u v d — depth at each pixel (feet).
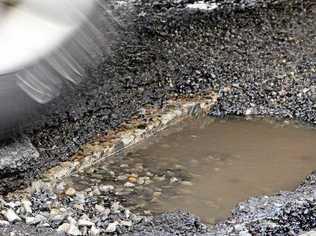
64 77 13.80
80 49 14.16
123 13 19.10
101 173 13.62
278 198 12.50
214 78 16.78
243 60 17.63
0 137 13.21
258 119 15.69
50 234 11.35
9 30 12.81
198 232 11.63
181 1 20.30
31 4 13.09
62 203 12.46
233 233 11.51
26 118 13.34
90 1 14.29
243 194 13.05
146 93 16.11
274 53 18.04
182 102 15.89
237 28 19.34
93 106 15.31
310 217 11.94
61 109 14.66
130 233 11.61
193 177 13.61
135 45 18.01
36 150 13.55
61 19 13.42
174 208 12.56
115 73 16.60
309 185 13.16
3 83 12.35
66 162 13.69
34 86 13.02
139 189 13.15
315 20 19.90
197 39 18.63
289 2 21.01
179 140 14.90
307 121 15.55
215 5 20.40
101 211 12.28
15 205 12.20
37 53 12.88
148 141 14.82
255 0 20.86
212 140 14.94
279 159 14.26
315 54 18.01
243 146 14.71
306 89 16.39
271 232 11.59
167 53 17.80
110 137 14.55
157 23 19.20
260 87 16.49
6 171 13.06
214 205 12.67
